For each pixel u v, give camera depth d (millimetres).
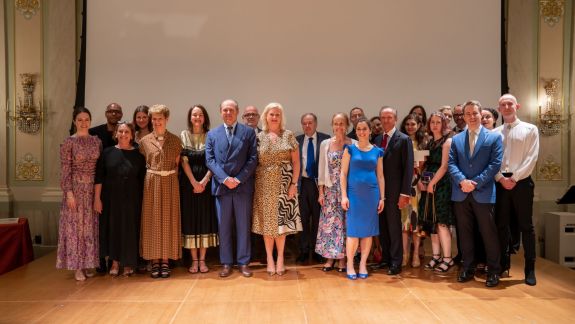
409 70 5141
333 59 5121
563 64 5316
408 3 5121
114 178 3693
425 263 4223
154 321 2805
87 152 3637
